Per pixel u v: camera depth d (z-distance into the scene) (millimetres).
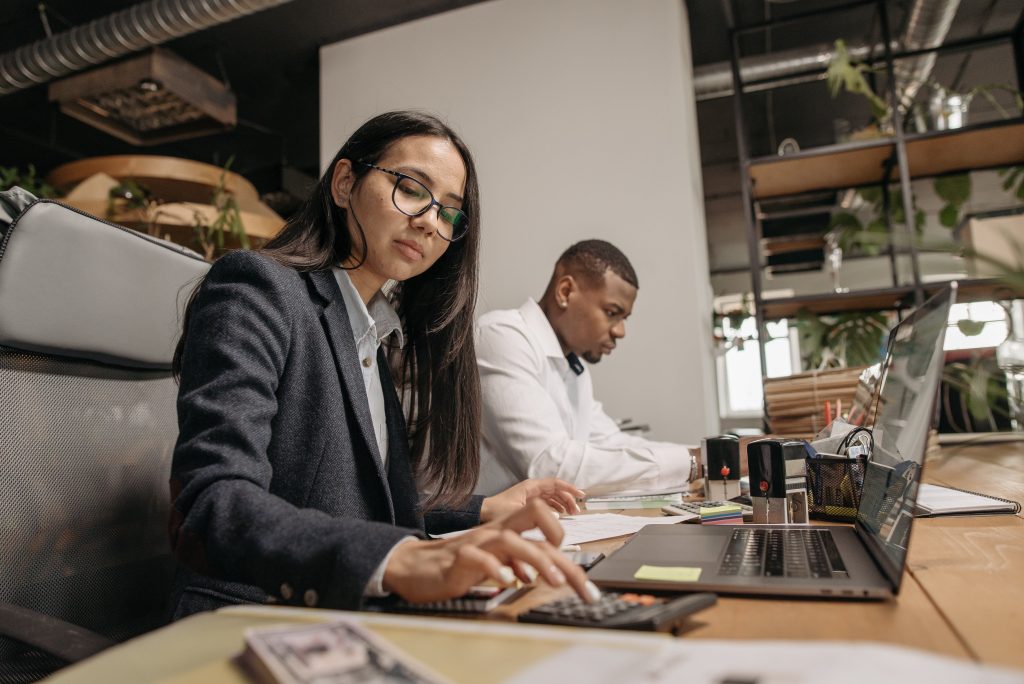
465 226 1132
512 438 1558
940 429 2508
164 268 962
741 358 7793
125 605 876
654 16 3018
